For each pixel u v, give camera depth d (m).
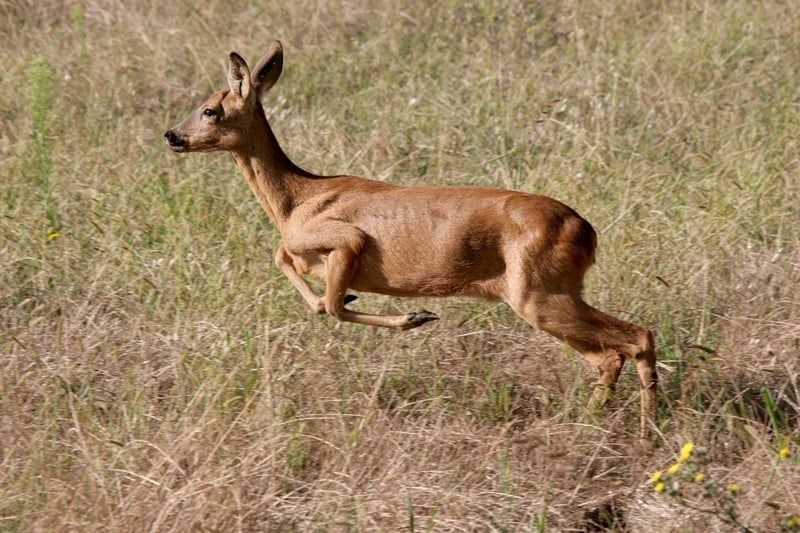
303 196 12.80
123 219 15.83
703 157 17.08
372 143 18.05
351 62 21.39
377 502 10.71
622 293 14.11
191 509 10.44
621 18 22.73
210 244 15.42
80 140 18.56
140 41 22.12
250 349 12.88
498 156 17.38
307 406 12.40
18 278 14.94
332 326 13.83
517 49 21.75
